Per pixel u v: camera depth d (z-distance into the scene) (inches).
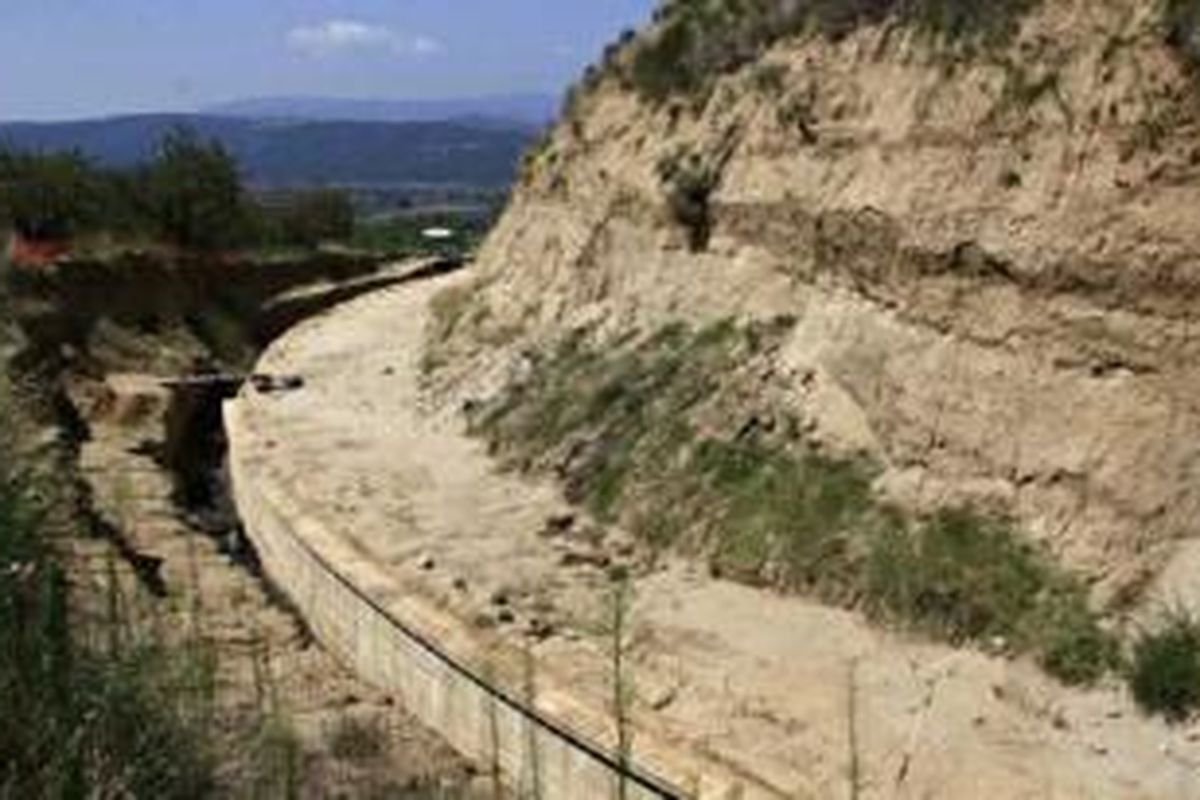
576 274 1424.7
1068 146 861.8
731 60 1306.6
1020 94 906.1
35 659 346.0
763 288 1129.4
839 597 869.8
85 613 406.3
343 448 1347.2
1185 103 805.2
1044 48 905.5
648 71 1440.7
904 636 819.4
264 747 382.6
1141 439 793.6
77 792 317.7
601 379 1232.2
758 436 1020.5
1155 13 835.4
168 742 356.5
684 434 1074.7
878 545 880.3
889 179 995.3
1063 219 849.5
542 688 768.9
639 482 1067.3
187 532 1215.6
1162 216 800.3
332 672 944.3
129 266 2158.0
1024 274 868.0
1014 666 767.1
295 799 362.9
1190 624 725.3
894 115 1018.1
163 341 2112.5
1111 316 818.8
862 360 983.0
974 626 802.8
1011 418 861.2
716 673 792.3
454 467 1252.5
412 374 1641.2
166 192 2442.2
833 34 1147.3
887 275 985.5
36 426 612.1
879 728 722.2
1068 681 741.9
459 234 3565.5
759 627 855.7
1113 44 855.1
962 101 952.3
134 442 1583.4
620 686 363.9
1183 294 787.4
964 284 914.7
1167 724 693.3
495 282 1664.6
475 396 1413.6
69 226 2217.0
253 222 2615.7
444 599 918.4
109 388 1787.6
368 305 2250.2
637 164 1369.3
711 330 1158.3
